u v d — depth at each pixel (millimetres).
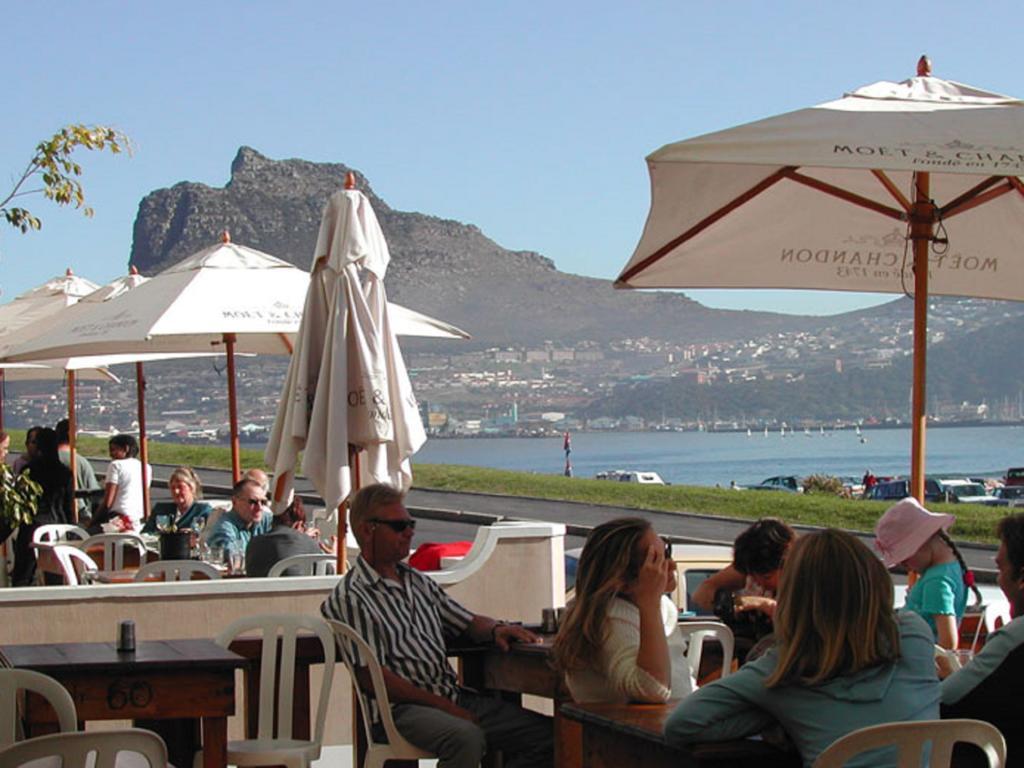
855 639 4504
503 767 7066
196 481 13367
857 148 6242
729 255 8836
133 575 10891
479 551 10234
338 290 8742
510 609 10219
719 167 7715
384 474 8727
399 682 6688
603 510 30125
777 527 6934
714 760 4527
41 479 14875
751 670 4605
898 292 9133
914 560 7074
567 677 5648
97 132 11039
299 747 6699
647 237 8258
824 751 4344
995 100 7344
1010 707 5039
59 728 5801
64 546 11828
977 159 6195
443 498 33844
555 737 6453
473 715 6820
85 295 15992
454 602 7180
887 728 4363
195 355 15391
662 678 5438
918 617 4801
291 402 8891
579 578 5621
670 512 29484
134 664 5871
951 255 9102
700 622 6812
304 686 7246
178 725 7125
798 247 8953
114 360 16344
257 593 9078
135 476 15094
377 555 6949
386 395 8703
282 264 11898
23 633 8727
